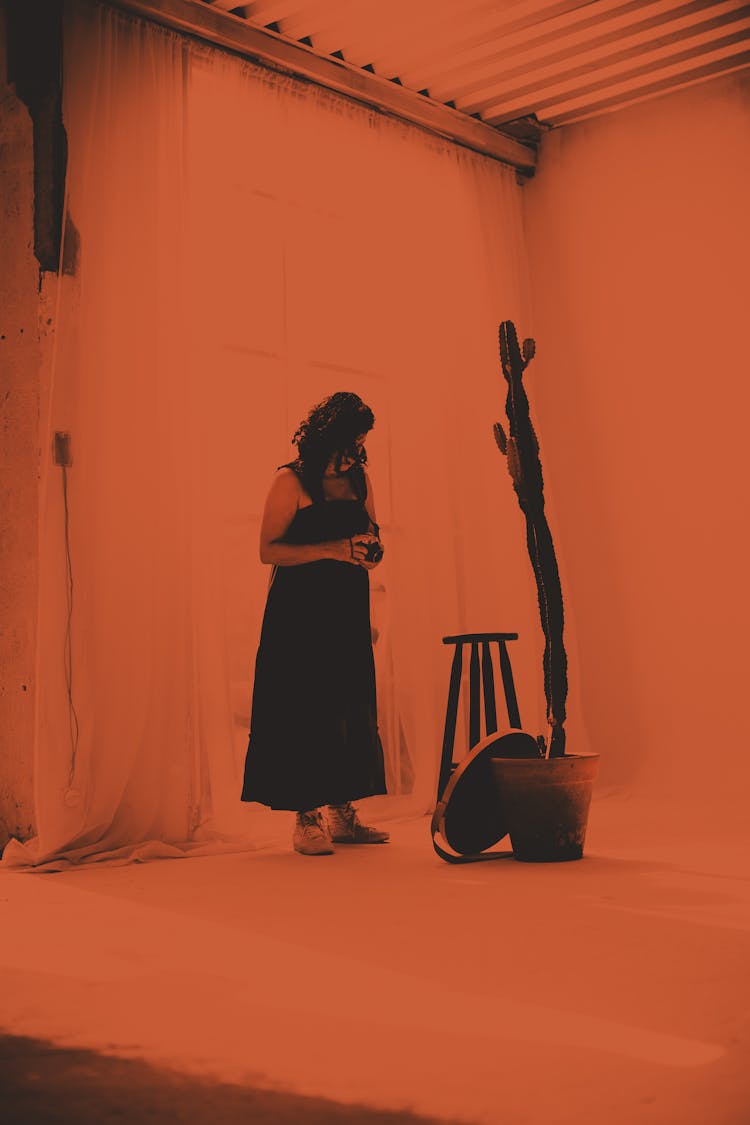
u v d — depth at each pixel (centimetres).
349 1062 133
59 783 334
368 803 422
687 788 478
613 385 520
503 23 434
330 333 452
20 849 324
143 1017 154
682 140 505
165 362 377
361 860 315
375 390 465
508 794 303
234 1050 138
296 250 443
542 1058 133
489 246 521
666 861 299
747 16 441
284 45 435
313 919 227
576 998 161
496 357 508
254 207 431
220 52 419
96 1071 130
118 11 387
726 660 477
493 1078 126
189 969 183
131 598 357
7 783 350
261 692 334
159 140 391
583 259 533
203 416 384
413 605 451
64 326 353
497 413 503
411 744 439
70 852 329
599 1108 116
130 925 225
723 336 488
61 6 372
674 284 504
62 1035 145
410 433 468
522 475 326
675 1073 127
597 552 518
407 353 473
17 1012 157
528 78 482
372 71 471
